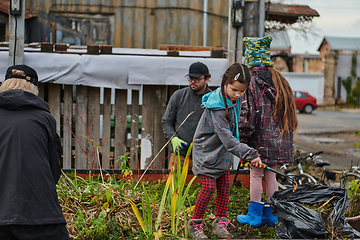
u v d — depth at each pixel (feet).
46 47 17.87
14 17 17.24
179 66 17.80
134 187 13.21
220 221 10.96
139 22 34.53
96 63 17.65
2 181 6.75
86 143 18.38
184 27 34.68
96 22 34.42
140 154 18.81
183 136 14.73
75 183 13.01
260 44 12.27
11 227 6.63
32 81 7.97
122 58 17.67
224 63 18.02
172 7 34.47
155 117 18.48
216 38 35.17
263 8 23.31
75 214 11.25
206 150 10.50
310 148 39.34
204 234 10.52
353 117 80.59
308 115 85.20
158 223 10.70
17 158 6.85
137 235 10.63
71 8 34.19
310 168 26.94
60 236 7.13
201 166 10.49
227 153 10.51
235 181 15.56
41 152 7.18
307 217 10.16
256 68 12.14
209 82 18.04
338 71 122.83
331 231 10.05
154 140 18.51
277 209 10.60
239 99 10.73
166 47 22.53
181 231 11.18
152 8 34.50
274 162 11.78
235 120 10.54
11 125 7.11
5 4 32.55
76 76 17.61
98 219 10.21
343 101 122.21
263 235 11.45
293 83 114.93
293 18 40.68
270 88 11.84
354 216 11.73
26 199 6.69
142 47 34.71
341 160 32.73
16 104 7.28
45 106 7.75
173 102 14.88
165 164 18.74
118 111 18.45
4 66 17.61
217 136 10.34
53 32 34.19
